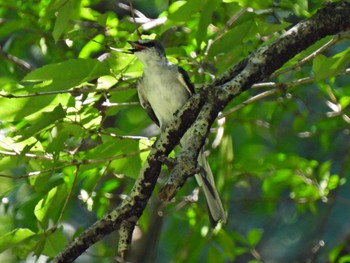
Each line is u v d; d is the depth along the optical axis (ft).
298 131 46.47
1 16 45.73
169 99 34.24
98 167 35.04
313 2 40.37
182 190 44.37
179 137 27.89
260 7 34.35
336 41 28.99
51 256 31.96
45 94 29.37
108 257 43.34
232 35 31.83
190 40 36.88
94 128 31.68
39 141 30.89
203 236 40.47
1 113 29.99
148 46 33.65
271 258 57.41
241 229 57.16
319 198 42.98
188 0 30.83
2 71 45.39
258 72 27.66
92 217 51.24
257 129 49.44
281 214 57.52
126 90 32.94
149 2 52.90
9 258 41.73
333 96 38.75
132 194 27.96
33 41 44.45
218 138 38.93
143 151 31.89
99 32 32.94
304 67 42.86
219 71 33.19
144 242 46.55
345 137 54.90
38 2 45.03
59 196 32.76
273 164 42.47
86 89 30.12
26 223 39.70
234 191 53.88
